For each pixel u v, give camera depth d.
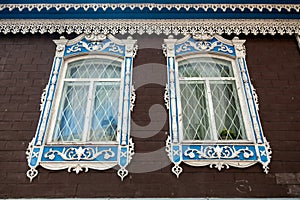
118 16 7.81
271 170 5.89
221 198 5.50
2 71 7.22
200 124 6.58
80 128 6.52
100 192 5.61
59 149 6.08
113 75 7.25
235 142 6.20
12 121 6.48
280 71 7.25
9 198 5.54
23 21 7.80
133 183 5.71
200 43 7.58
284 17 7.85
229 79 7.18
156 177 5.78
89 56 7.48
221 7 7.70
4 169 5.87
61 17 7.82
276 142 6.24
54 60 7.34
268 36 7.79
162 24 7.79
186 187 5.68
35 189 5.65
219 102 6.88
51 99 6.71
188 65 7.39
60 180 5.74
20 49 7.59
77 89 7.06
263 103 6.76
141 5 7.64
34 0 7.65
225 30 7.77
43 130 6.29
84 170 5.84
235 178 5.79
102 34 7.71
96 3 7.64
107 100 6.89
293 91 6.94
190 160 5.94
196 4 7.69
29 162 5.94
